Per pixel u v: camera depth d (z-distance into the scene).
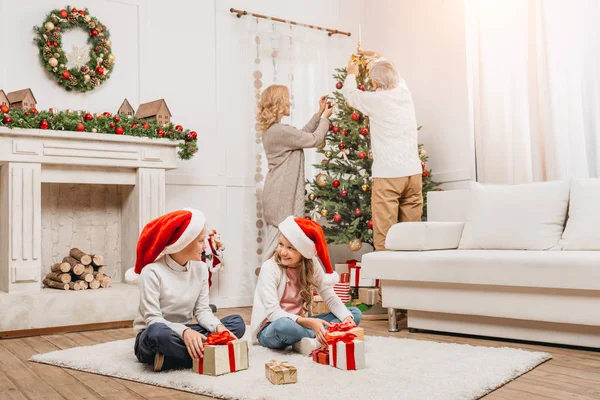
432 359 2.10
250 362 2.11
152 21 4.18
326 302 2.43
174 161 3.70
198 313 2.16
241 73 4.56
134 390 1.81
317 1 5.05
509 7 3.89
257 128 4.43
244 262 4.46
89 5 3.92
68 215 3.76
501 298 2.51
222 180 4.40
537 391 1.71
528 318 2.43
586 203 2.68
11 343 2.83
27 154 3.15
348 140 4.07
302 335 2.25
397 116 3.55
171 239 2.00
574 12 3.51
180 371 1.99
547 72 3.63
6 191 3.14
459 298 2.66
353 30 5.21
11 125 3.08
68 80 3.76
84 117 3.37
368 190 3.93
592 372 1.95
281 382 1.76
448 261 2.66
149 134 3.57
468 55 4.18
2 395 1.78
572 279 2.28
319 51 4.98
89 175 3.44
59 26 3.75
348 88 3.79
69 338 2.95
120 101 4.02
